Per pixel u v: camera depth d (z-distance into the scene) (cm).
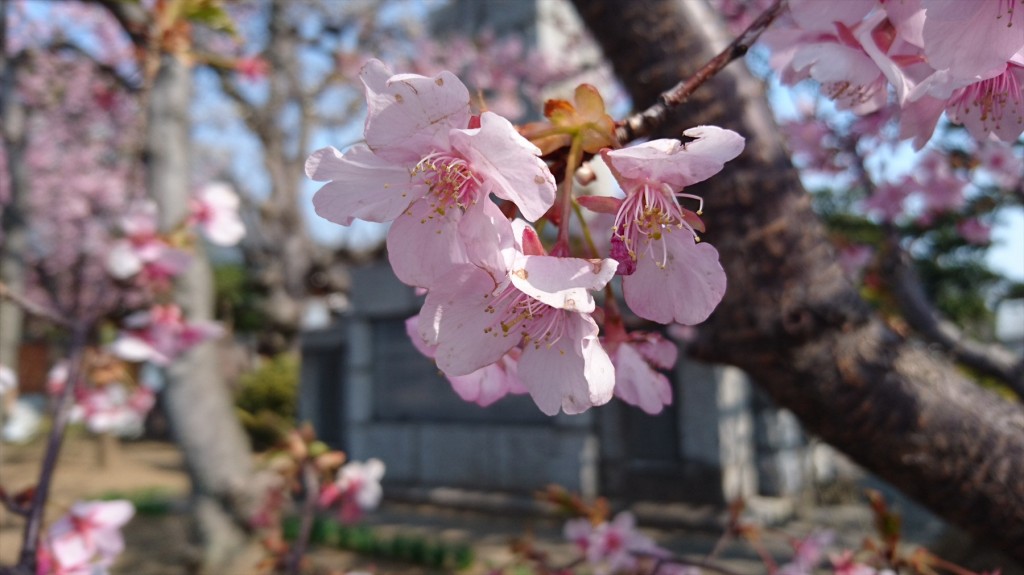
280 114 1366
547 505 830
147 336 339
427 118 76
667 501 779
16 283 523
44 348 1719
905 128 93
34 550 163
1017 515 114
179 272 327
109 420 411
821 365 120
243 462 409
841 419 121
